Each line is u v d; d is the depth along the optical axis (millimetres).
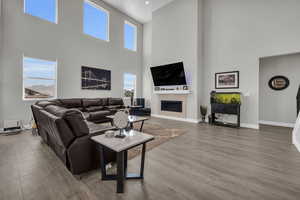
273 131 3760
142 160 1604
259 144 2766
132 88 7215
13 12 3531
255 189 1437
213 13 4910
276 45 3758
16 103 3650
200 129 3965
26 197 1312
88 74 5238
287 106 4395
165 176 1678
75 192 1387
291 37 3564
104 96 5840
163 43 6000
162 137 3219
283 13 3660
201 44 5156
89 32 5332
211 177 1655
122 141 1442
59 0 4395
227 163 2000
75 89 4875
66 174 1697
